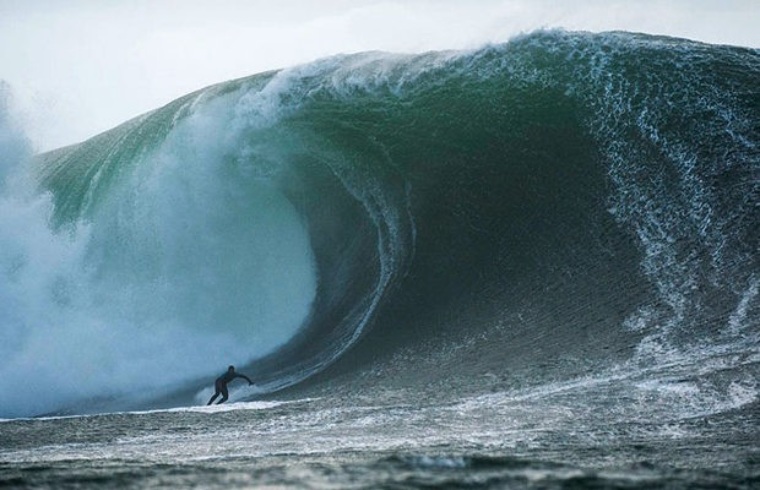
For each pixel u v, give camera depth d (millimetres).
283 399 63594
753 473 21156
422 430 43219
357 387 62750
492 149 95562
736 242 72938
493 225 86938
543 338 65562
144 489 19188
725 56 99312
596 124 94188
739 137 86938
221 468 22234
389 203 94438
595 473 20516
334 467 20984
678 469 21938
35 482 20281
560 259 79062
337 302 87938
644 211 81562
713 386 48156
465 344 69188
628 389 49656
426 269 84375
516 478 19688
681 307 65125
